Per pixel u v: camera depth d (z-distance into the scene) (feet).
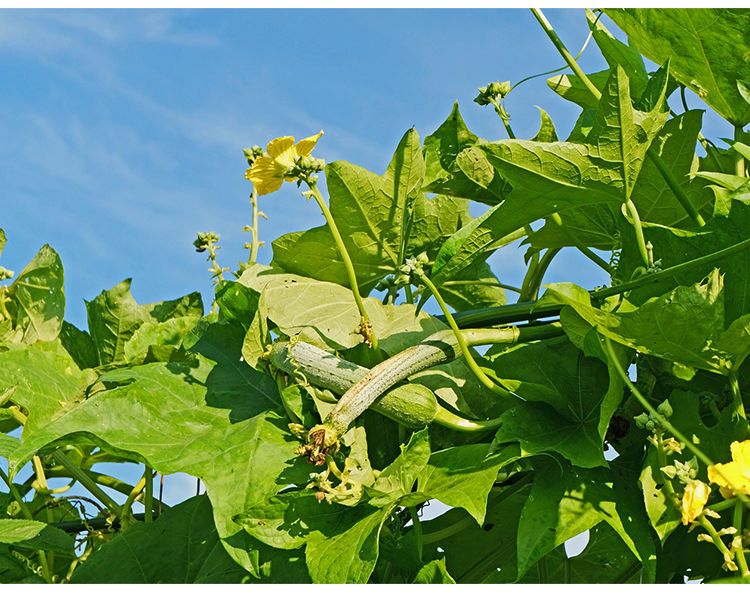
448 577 5.06
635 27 6.48
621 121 5.16
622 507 5.10
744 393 5.62
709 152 7.09
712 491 5.06
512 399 5.69
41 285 7.38
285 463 5.32
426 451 5.24
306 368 5.41
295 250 6.25
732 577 4.52
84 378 6.76
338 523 5.14
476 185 6.96
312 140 5.48
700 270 5.50
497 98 7.18
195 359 6.18
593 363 5.78
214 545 6.20
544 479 5.23
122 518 6.99
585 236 7.05
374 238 6.27
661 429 4.79
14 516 7.16
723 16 6.03
